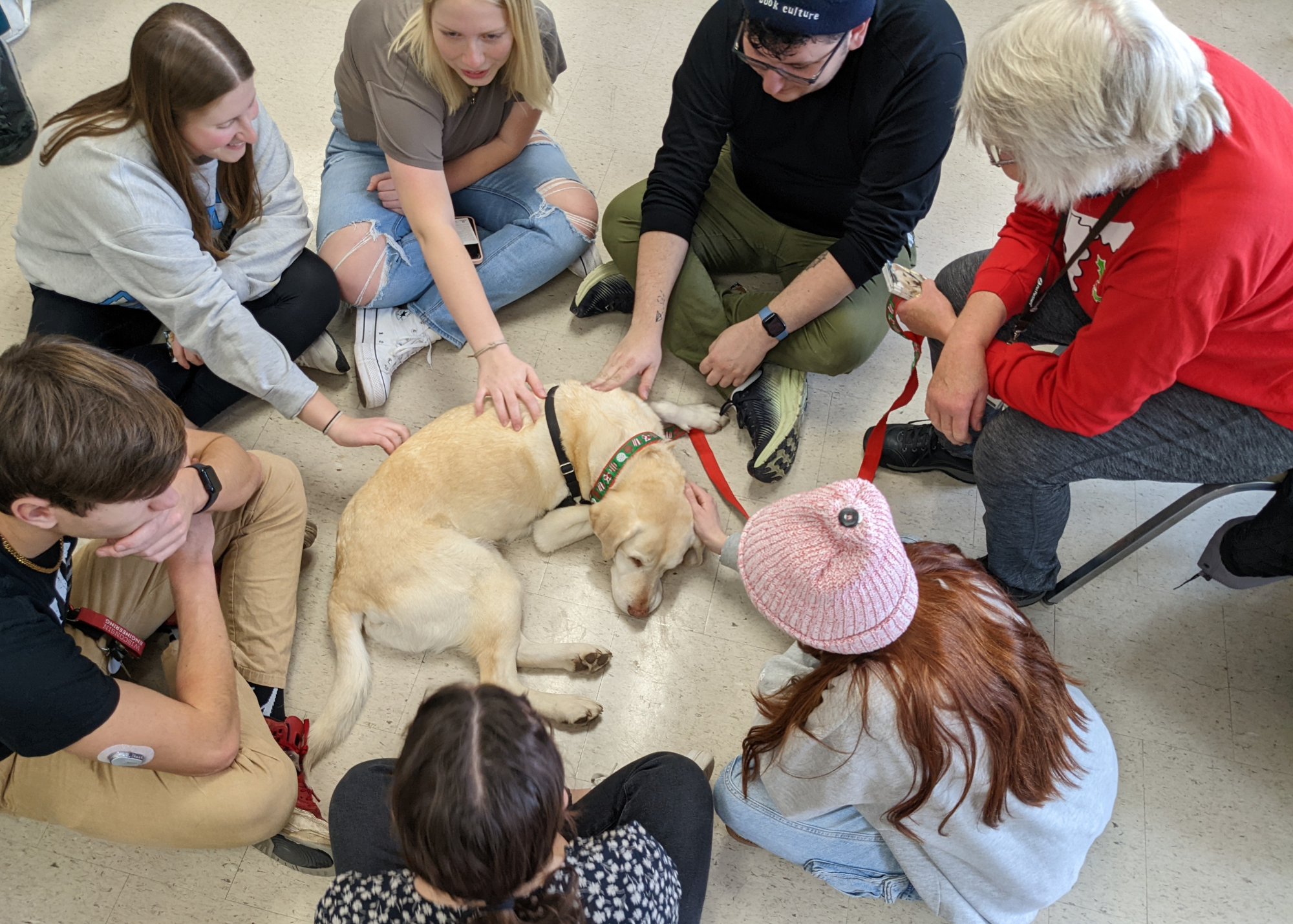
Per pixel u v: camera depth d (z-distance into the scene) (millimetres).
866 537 1088
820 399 2416
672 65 3066
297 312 2189
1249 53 3047
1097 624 2088
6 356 1236
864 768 1297
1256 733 1953
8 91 2602
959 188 2803
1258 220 1250
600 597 2131
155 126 1723
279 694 1884
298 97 2912
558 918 986
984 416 2053
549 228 2408
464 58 1877
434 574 1913
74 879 1769
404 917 1049
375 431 2049
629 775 1518
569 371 2441
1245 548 1745
